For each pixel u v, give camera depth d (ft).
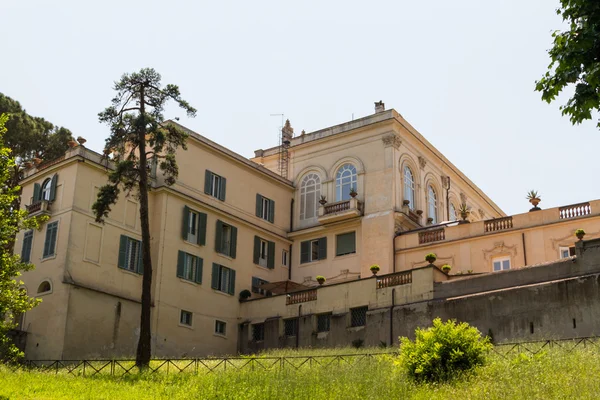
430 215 164.96
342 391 73.36
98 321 120.98
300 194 164.45
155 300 128.57
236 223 148.66
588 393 62.69
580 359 75.92
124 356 122.72
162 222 133.69
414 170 160.15
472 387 69.31
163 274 131.23
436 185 170.09
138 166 128.57
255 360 97.60
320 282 135.23
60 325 116.78
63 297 118.11
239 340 140.97
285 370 86.28
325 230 155.63
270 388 76.64
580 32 44.42
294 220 163.43
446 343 78.18
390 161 151.33
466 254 136.56
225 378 83.71
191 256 138.21
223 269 143.54
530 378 69.05
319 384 77.41
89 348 118.62
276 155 175.73
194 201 139.64
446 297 112.47
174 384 84.48
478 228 137.08
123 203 131.54
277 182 161.79
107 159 118.42
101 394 76.95
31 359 117.80
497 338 103.81
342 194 156.66
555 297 100.12
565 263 101.60
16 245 130.72
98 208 104.88
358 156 156.56
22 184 136.46
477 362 77.05
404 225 151.23
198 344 133.80
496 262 133.39
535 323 100.89
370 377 78.18
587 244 100.32
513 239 132.36
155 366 102.53
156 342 126.62
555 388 65.26
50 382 84.12
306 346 128.47
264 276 152.25
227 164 150.82
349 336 122.62
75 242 122.31
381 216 147.64
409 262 142.72
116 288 126.00
